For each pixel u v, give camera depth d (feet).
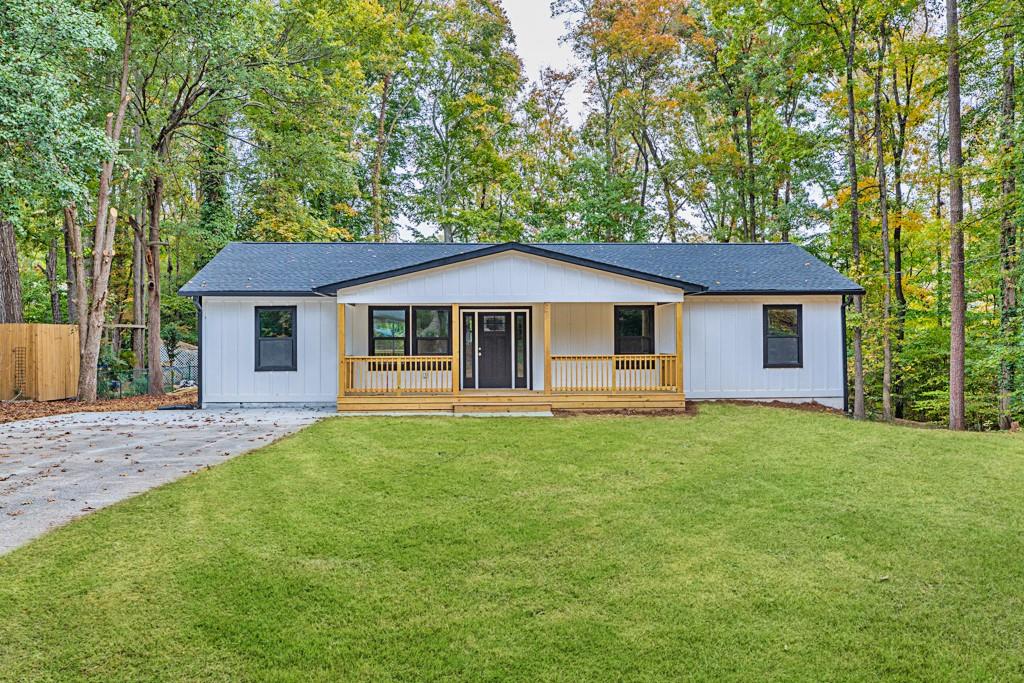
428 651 11.25
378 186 91.71
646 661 10.94
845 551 15.83
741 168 78.38
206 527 17.16
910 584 13.89
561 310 46.44
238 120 75.61
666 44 82.69
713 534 17.07
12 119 34.65
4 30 35.01
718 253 52.08
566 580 14.12
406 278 40.93
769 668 10.73
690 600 13.12
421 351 46.03
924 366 58.54
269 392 44.16
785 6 48.60
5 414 41.70
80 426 35.40
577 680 10.42
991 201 46.24
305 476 22.99
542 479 22.88
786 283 45.19
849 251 65.21
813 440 30.30
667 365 43.04
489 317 46.37
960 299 40.32
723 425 34.71
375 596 13.28
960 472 23.94
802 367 45.47
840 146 58.85
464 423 35.35
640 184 94.32
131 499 19.66
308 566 14.71
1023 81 41.39
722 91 80.33
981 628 12.03
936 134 63.98
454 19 91.76
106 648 11.18
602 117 93.71
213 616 12.32
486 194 103.30
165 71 59.21
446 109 94.68
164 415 40.16
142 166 54.49
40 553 15.12
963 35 42.34
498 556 15.48
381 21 73.46
